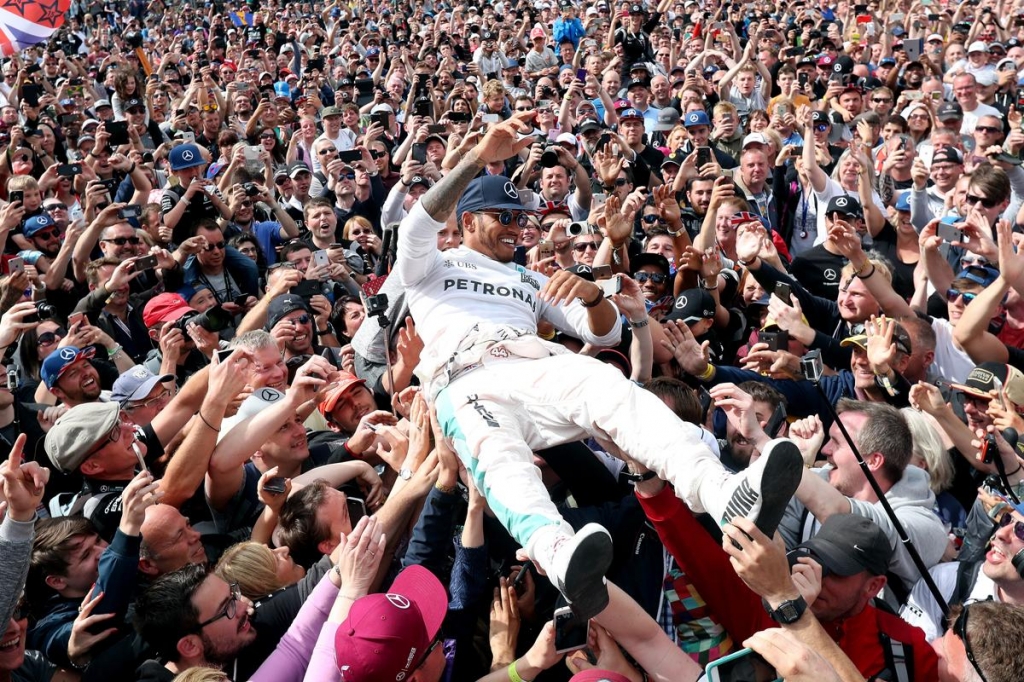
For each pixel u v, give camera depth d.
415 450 4.39
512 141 3.90
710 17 21.75
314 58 20.77
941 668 3.56
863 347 5.79
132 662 3.90
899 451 4.51
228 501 5.15
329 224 9.23
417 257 4.01
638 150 11.38
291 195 11.45
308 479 4.99
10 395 6.25
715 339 7.09
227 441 4.97
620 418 3.54
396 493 4.27
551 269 6.46
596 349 5.39
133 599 4.25
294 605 4.14
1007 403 5.16
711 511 3.28
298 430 5.36
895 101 15.48
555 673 3.95
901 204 8.53
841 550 3.57
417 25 26.23
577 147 11.09
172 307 7.41
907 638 3.64
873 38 19.86
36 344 7.34
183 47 26.20
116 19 31.94
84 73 19.97
